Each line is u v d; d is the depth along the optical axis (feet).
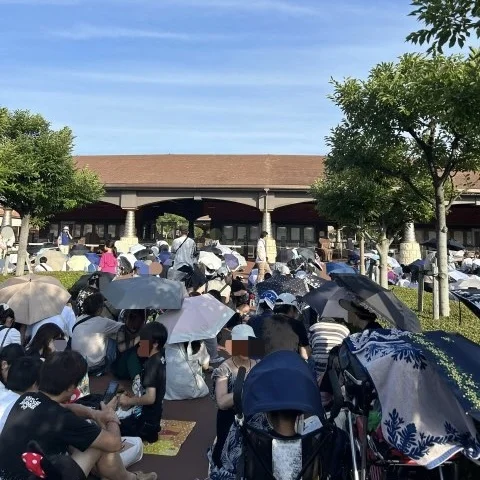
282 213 114.73
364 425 11.19
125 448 15.24
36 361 12.14
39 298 22.41
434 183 40.34
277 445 9.12
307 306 24.47
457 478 10.41
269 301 24.58
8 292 22.58
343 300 17.46
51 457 10.10
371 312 16.89
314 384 9.56
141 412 16.98
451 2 20.24
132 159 118.73
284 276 28.55
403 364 10.14
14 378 11.78
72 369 10.89
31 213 68.08
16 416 10.41
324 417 9.35
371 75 39.52
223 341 31.09
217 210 116.47
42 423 10.30
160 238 118.62
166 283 22.25
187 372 21.89
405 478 11.02
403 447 9.63
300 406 8.98
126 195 97.86
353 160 43.70
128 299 21.04
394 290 56.80
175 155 122.11
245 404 9.39
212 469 13.52
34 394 10.77
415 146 42.91
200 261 42.16
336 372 13.26
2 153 54.90
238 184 94.99
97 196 83.51
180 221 136.67
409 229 98.58
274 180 97.60
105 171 106.83
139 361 19.12
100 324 23.61
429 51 21.74
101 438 10.82
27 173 61.57
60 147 65.72
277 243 114.21
